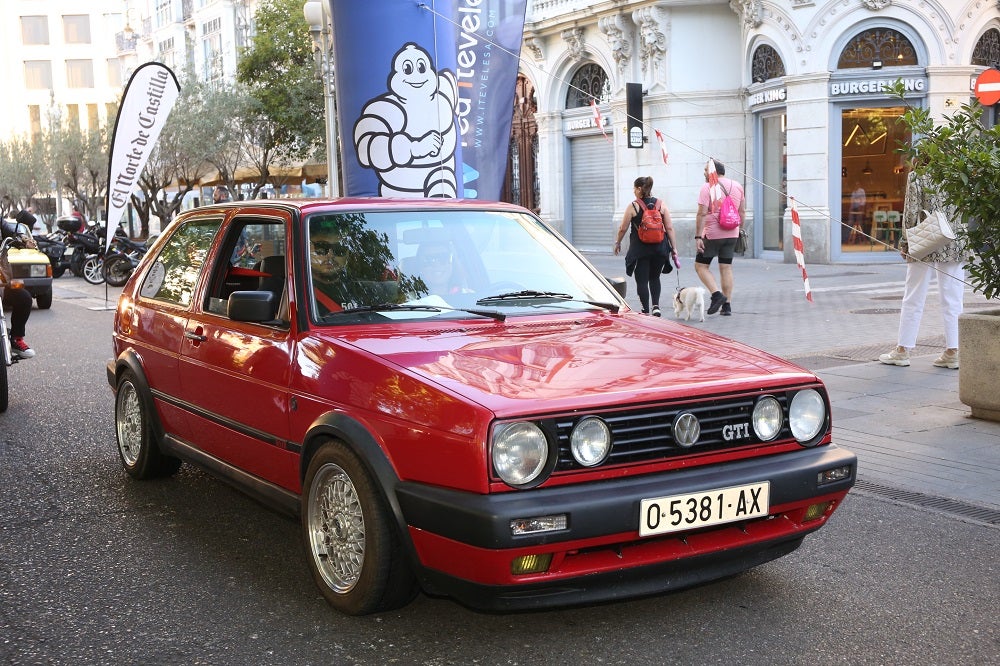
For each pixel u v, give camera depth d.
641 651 3.83
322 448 4.18
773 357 4.38
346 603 4.11
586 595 3.71
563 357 4.11
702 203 13.55
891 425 7.34
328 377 4.20
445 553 3.64
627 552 3.73
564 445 3.63
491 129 10.91
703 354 4.28
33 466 6.81
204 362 5.18
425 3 9.78
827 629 4.02
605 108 29.14
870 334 11.67
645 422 3.77
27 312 9.51
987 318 7.31
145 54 65.50
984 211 7.23
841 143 22.97
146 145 15.98
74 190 39.06
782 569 4.71
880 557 4.85
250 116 33.28
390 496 3.79
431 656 3.79
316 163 32.84
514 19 10.82
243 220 5.33
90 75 90.94
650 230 13.16
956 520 5.37
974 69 22.38
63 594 4.50
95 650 3.90
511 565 3.52
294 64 33.66
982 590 4.43
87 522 5.55
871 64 22.61
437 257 4.96
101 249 24.33
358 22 9.74
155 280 6.14
